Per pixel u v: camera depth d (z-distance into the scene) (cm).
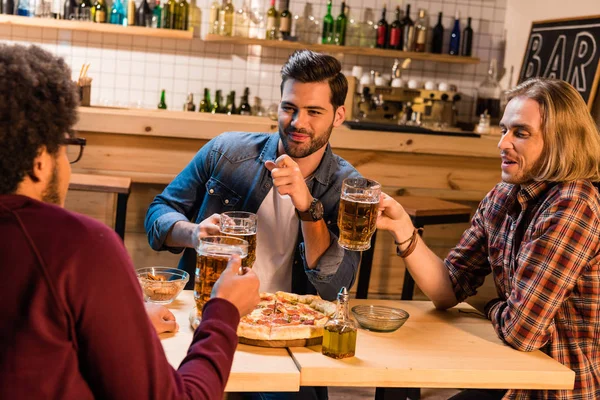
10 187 97
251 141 225
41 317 91
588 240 175
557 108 179
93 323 93
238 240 152
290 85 199
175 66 474
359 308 188
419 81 501
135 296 97
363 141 383
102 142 369
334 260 197
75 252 93
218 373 111
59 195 104
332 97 200
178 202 228
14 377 90
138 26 439
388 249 412
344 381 149
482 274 210
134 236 390
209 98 470
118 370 95
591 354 181
